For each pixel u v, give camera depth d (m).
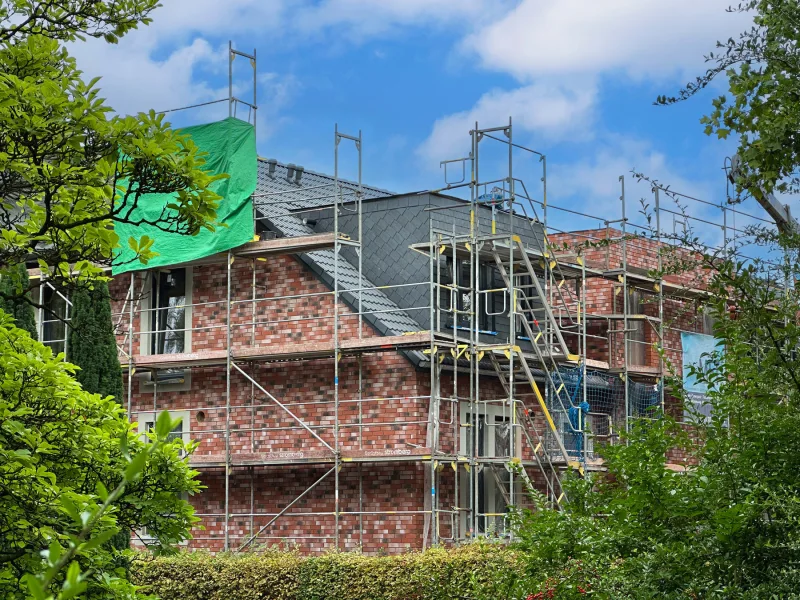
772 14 7.96
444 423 23.44
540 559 8.29
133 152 8.62
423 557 19.17
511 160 24.55
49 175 8.55
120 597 9.02
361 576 19.52
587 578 7.91
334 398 24.23
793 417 7.40
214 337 25.89
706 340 29.03
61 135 8.43
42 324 26.97
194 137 25.08
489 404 25.34
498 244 24.70
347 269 26.03
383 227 26.42
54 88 8.38
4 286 17.58
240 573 20.50
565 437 25.88
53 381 9.55
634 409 27.45
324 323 24.75
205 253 24.75
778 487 7.24
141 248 9.13
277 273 25.44
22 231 9.45
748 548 7.25
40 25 9.59
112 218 8.95
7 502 8.79
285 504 24.47
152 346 26.53
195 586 20.69
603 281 28.48
